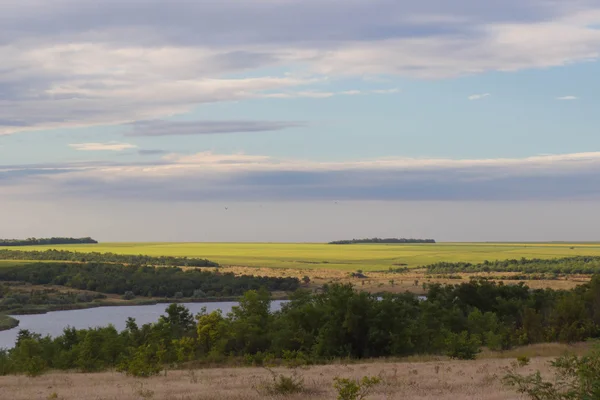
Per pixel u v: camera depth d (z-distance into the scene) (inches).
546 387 783.1
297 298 3063.5
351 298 2266.2
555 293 4050.2
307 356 2079.2
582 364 751.1
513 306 3713.1
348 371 1444.4
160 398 980.6
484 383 1105.4
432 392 987.9
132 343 2854.3
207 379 1307.8
